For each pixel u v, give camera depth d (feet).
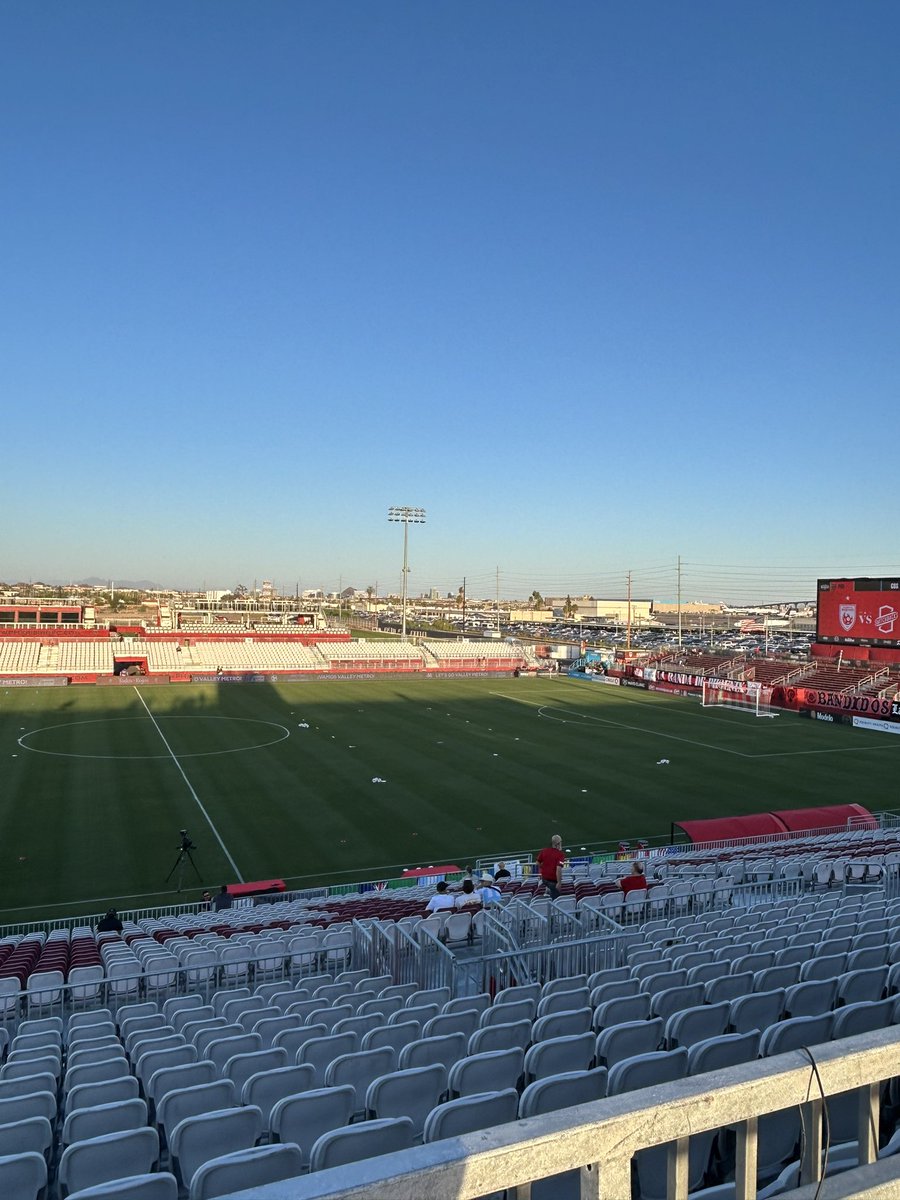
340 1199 7.54
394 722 207.10
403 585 365.20
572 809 130.82
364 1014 34.22
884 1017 21.36
